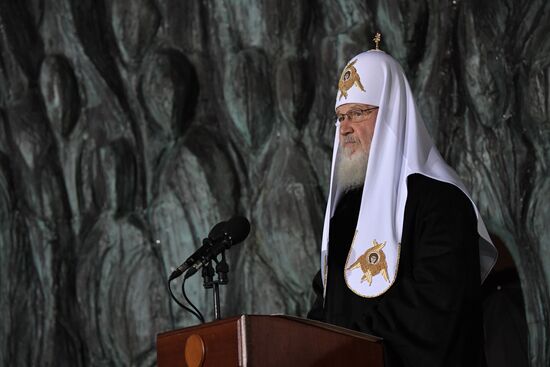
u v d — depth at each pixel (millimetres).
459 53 17438
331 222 9453
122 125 19266
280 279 17781
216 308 8055
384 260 8641
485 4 17391
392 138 9086
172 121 18828
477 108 17188
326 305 9125
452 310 7984
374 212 8867
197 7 19250
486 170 17000
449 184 8680
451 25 17547
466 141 17203
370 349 7297
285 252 17750
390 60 9523
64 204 19141
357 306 8703
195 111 19109
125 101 19375
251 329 6777
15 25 19734
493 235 15523
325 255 9477
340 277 9055
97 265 18703
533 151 16938
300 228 17734
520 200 16891
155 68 18922
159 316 18266
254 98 18391
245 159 18656
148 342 18234
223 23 19016
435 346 7875
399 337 7891
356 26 18125
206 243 8148
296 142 18266
